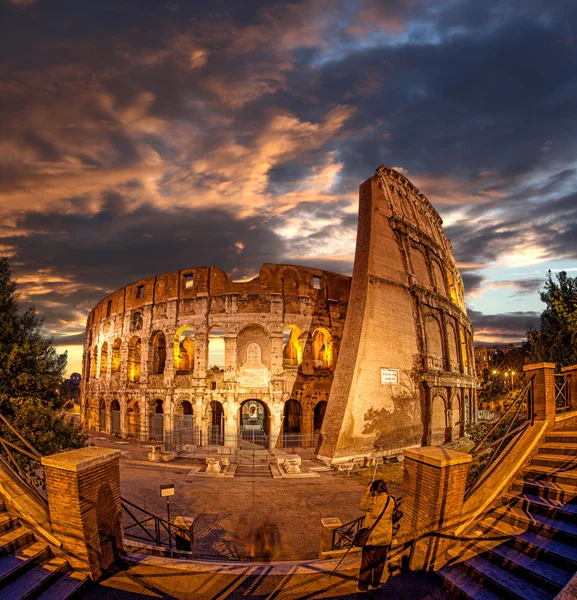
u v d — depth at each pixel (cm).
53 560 804
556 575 701
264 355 3800
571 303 1955
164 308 4053
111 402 4666
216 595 772
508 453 1101
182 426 3866
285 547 1396
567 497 871
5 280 2020
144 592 780
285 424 4378
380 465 2792
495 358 8669
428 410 3428
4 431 1656
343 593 777
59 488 820
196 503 1922
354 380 2881
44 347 1986
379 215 3575
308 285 3984
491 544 832
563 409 1386
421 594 768
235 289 3869
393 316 3334
